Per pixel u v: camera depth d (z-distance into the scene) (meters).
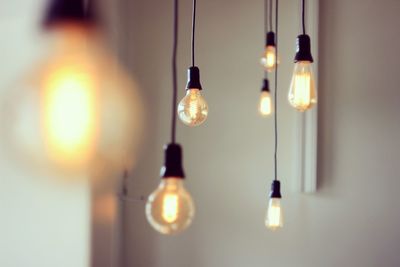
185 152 2.77
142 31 2.79
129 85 2.73
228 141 2.76
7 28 1.91
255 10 2.78
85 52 1.93
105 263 2.25
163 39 2.79
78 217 1.94
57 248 1.95
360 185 2.75
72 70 1.93
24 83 1.92
